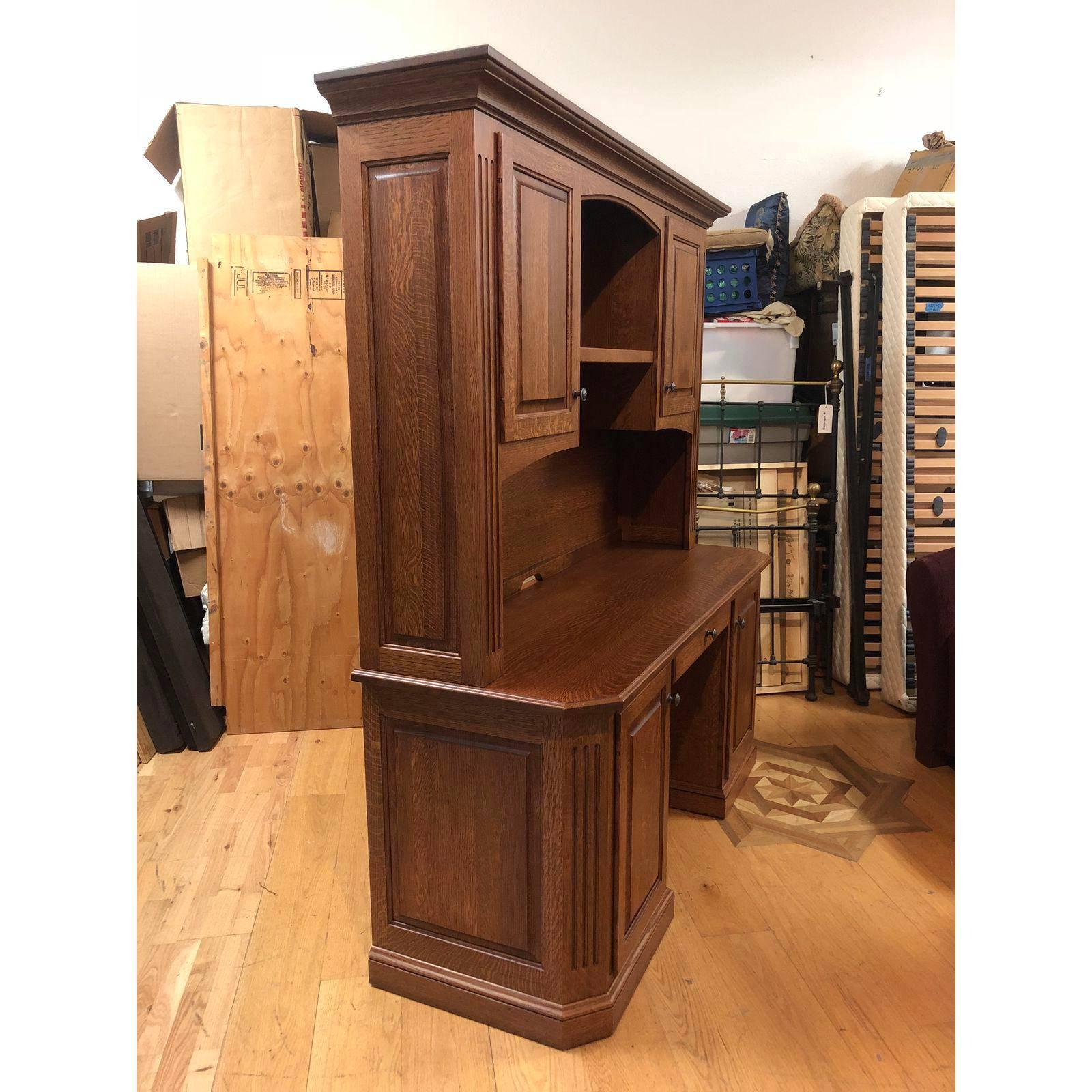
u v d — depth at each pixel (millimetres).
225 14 3719
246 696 3555
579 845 1894
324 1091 1816
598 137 2086
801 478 3900
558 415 2082
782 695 3998
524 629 2303
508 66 1655
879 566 3871
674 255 2785
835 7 3980
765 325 3768
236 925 2352
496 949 2004
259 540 3469
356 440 1889
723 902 2463
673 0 3918
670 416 2904
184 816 2932
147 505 3543
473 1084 1834
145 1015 2021
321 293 3352
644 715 2074
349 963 2209
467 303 1726
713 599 2586
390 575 1928
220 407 3371
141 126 3777
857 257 3742
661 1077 1854
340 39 3779
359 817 2920
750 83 4031
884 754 3400
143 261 3748
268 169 3412
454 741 1951
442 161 1711
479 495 1802
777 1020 2016
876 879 2572
